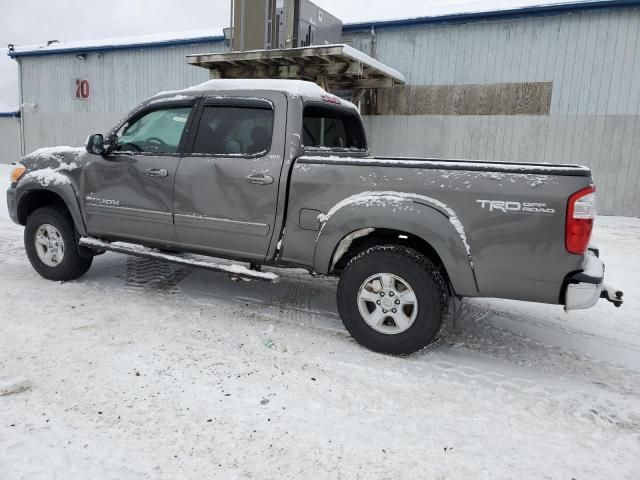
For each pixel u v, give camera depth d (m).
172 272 5.54
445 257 3.36
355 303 3.68
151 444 2.50
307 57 10.17
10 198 5.09
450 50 11.95
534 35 11.07
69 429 2.59
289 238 3.86
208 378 3.18
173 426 2.66
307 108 4.19
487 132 11.84
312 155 4.20
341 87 12.09
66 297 4.59
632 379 3.44
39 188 4.88
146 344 3.64
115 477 2.26
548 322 4.49
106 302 4.50
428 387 3.20
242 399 2.95
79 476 2.25
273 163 3.87
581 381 3.39
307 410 2.86
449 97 12.11
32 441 2.48
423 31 12.16
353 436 2.64
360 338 3.69
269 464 2.39
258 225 3.94
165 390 3.01
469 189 3.29
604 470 2.45
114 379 3.11
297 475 2.33
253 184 3.90
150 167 4.35
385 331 3.61
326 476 2.33
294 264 3.94
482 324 4.40
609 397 3.18
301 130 3.94
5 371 3.16
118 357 3.41
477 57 11.69
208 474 2.31
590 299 3.13
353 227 3.58
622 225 9.91
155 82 16.34
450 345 3.92
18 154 21.72
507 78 11.47
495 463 2.47
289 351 3.63
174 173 4.23
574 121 10.99
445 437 2.67
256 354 3.56
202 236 4.21
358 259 3.66
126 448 2.46
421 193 3.42
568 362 3.68
